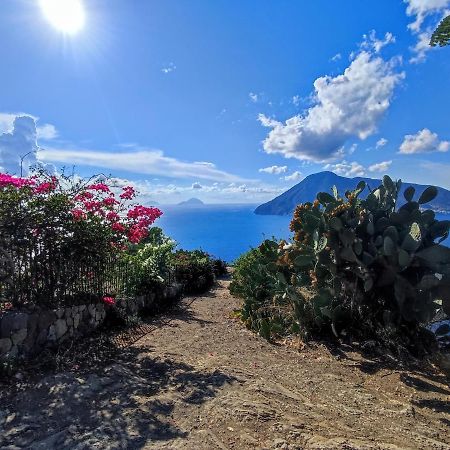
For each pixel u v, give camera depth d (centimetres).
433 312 485
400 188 584
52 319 491
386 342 512
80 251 558
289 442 282
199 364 458
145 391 373
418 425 316
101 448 272
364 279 520
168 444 280
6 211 470
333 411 339
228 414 326
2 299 470
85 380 390
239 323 704
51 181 545
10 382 379
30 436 287
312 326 575
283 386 393
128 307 703
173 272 1060
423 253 486
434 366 464
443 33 518
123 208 664
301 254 600
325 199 620
